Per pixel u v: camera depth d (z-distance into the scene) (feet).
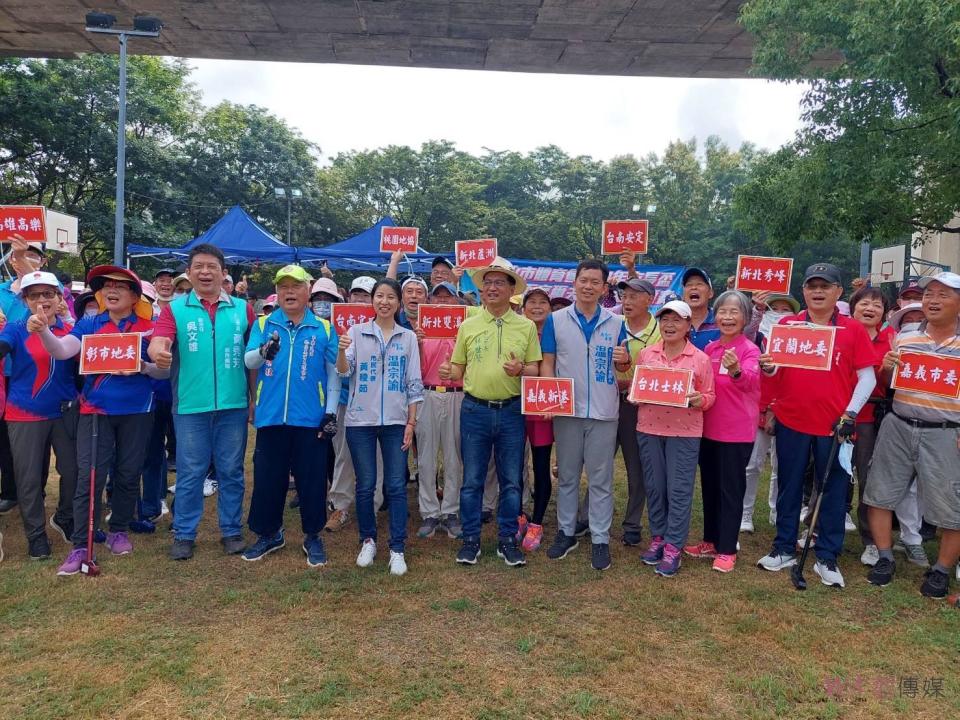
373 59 47.65
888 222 34.73
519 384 14.20
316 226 105.29
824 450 13.75
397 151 123.03
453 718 8.86
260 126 94.79
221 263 14.53
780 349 13.29
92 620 11.55
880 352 15.71
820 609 12.35
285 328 14.10
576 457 14.58
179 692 9.38
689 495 13.94
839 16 29.50
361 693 9.39
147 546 15.29
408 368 14.25
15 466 14.17
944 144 29.53
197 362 14.23
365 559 14.15
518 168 145.79
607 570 14.19
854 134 32.73
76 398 14.64
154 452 16.84
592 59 46.42
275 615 11.81
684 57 45.57
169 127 80.64
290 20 41.70
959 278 12.78
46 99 67.41
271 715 8.87
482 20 40.83
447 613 11.96
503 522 14.46
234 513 15.03
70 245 26.63
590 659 10.39
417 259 42.11
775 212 37.70
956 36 24.72
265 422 13.82
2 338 13.79
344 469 16.72
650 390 13.48
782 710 9.16
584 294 14.24
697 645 10.94
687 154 149.69
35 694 9.30
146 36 41.86
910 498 14.88
